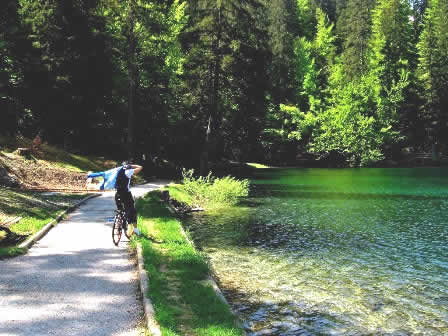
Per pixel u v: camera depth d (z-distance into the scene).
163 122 40.44
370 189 31.14
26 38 29.95
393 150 62.81
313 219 18.36
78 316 6.00
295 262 11.37
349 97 61.34
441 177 41.72
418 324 7.43
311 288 9.23
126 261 9.21
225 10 34.69
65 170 27.31
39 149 29.27
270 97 62.22
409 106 61.72
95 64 34.03
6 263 8.70
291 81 64.81
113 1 34.50
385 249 12.90
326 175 45.28
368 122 59.78
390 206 22.42
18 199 14.98
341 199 25.27
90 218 14.88
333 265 11.10
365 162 60.28
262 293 8.85
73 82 32.97
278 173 48.56
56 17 32.16
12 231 11.24
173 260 9.46
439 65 62.16
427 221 17.78
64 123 34.12
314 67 66.12
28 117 32.97
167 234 12.38
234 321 6.28
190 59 35.50
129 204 11.19
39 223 12.62
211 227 16.44
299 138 62.38
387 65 63.69
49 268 8.42
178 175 40.50
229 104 39.50
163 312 6.02
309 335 6.91
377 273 10.42
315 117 62.41
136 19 35.72
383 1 68.25
